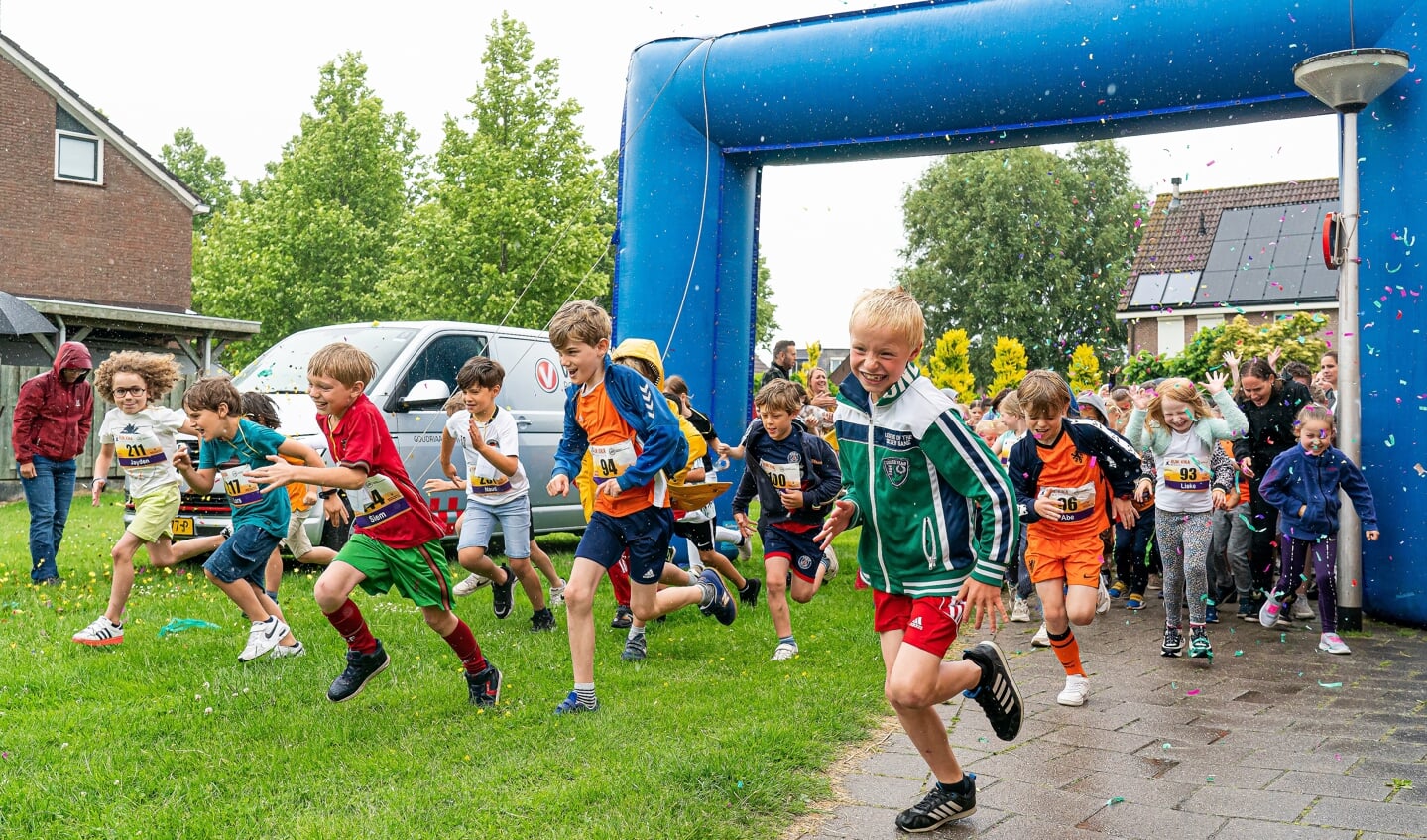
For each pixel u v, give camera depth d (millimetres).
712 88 8789
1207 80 7309
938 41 7941
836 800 3658
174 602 6902
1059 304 37281
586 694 4629
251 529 5387
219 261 36250
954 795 3389
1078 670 5129
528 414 9656
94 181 24734
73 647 5617
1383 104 7035
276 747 4094
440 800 3525
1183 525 6281
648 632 6535
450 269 27250
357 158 36125
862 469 3338
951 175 39594
